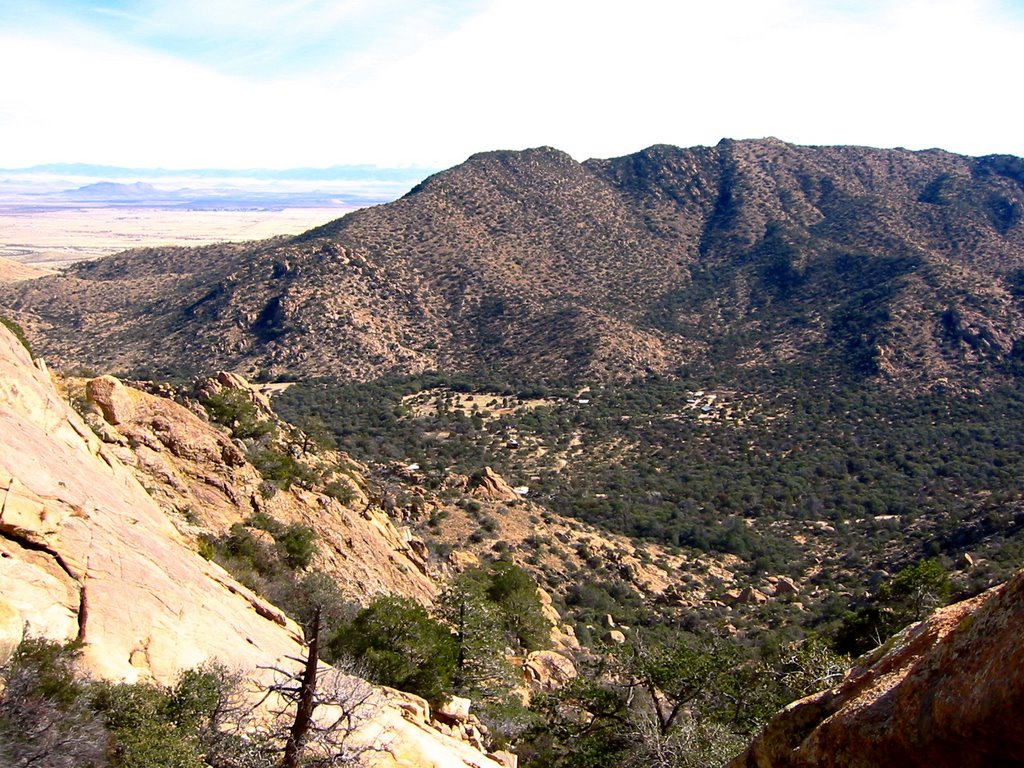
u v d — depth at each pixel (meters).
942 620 6.03
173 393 36.19
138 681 10.72
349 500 36.38
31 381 17.80
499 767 16.20
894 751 5.18
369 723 13.32
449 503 57.41
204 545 20.14
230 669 12.32
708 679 16.44
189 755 9.50
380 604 20.30
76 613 11.45
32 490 12.76
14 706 8.63
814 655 15.75
